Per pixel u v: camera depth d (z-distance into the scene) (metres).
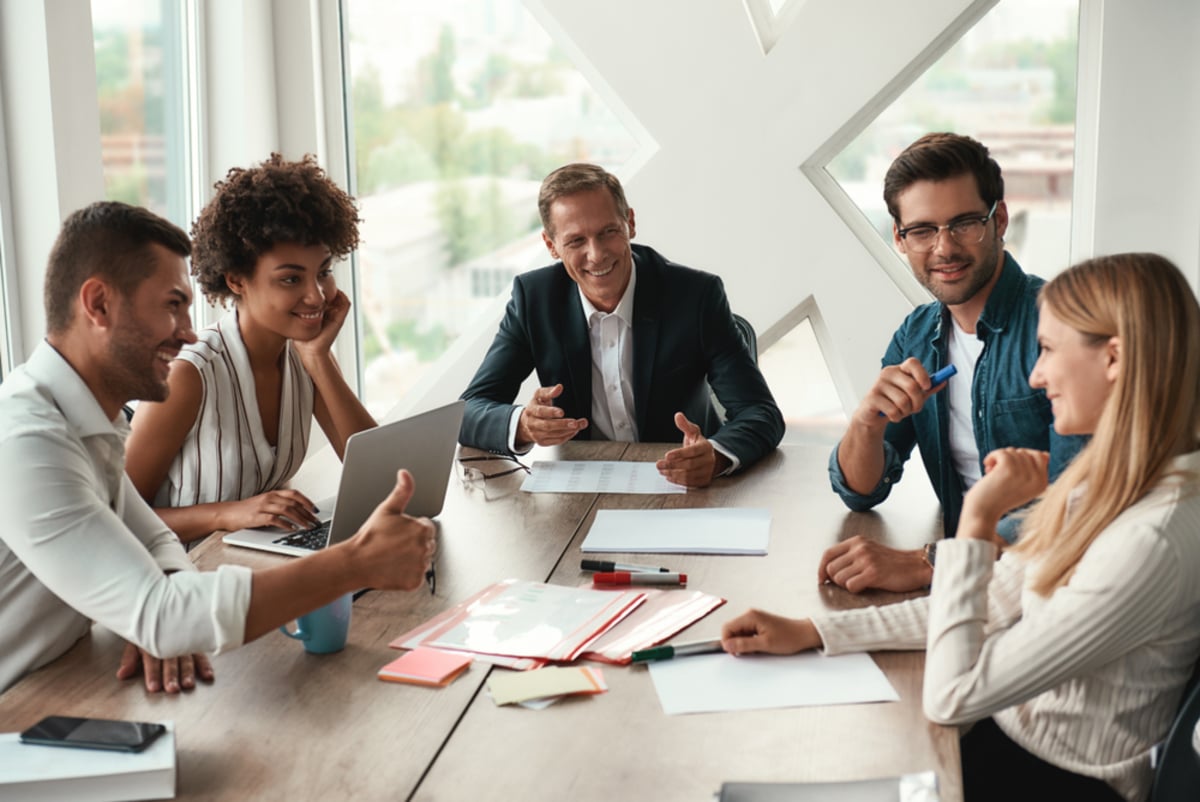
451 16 3.89
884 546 1.73
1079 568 1.30
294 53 3.82
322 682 1.40
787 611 1.60
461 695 1.36
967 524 1.38
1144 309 1.30
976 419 2.08
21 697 1.37
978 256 2.01
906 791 1.11
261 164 2.07
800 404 3.84
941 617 1.33
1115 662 1.32
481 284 4.06
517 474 2.32
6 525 1.38
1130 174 3.44
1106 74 3.40
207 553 1.86
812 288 3.68
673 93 3.65
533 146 3.93
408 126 3.99
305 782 1.18
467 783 1.17
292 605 1.37
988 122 3.60
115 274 1.45
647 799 1.14
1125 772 1.32
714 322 2.63
